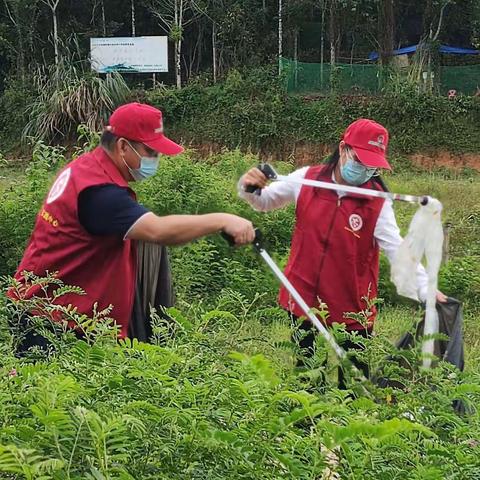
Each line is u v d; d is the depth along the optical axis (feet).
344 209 13.42
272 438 6.93
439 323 12.87
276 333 17.11
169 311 10.08
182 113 87.76
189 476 6.68
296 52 100.37
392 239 13.46
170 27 96.84
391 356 10.08
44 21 99.76
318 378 9.22
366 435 6.80
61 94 81.00
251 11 99.40
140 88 93.56
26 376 7.41
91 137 30.19
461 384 9.08
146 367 7.71
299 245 13.80
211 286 26.78
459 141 81.35
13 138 87.35
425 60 86.89
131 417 6.24
